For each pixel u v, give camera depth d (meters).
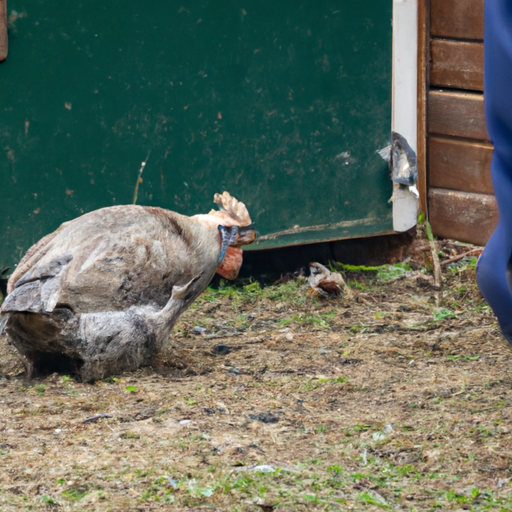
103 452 6.29
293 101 11.32
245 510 5.42
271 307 10.70
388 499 5.59
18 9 9.70
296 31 11.13
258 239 11.45
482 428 6.62
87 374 7.77
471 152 12.12
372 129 11.77
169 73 10.60
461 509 5.43
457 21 11.89
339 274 11.12
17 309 7.29
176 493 5.63
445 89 12.30
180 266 7.99
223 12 10.72
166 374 8.12
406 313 10.35
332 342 9.27
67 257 7.56
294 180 11.52
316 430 6.75
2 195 10.07
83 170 10.40
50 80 10.02
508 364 8.28
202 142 10.95
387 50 11.60
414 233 12.40
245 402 7.39
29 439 6.55
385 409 7.18
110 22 10.17
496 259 5.78
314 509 5.42
